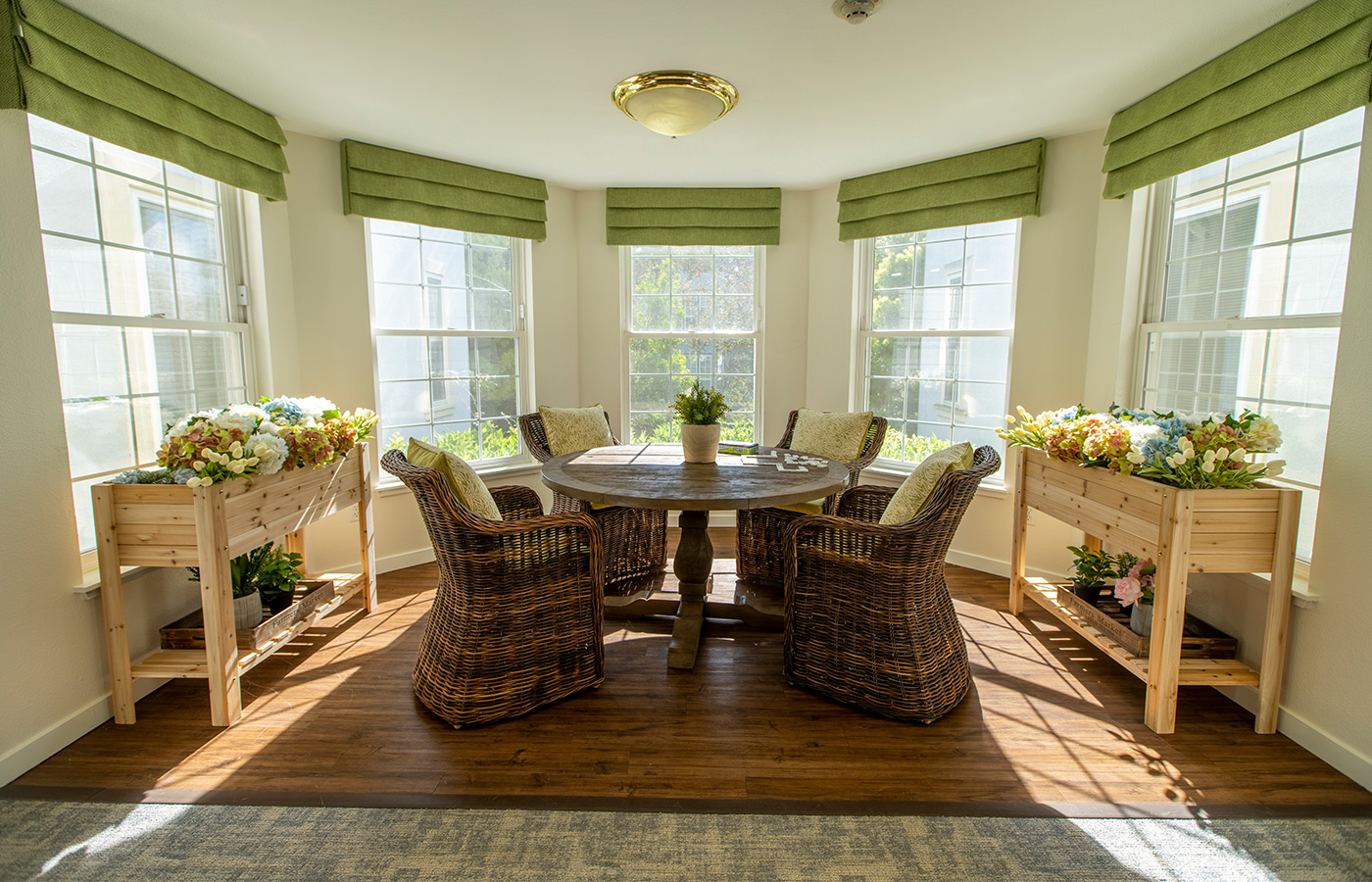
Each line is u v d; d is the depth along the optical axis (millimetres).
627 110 2525
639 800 1633
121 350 2215
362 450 2785
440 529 1883
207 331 2600
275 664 2375
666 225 3920
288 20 1965
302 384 3041
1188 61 2236
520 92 2527
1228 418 1974
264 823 1546
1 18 1700
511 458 3949
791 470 2557
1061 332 3061
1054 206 3041
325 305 3088
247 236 2793
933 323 3590
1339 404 1768
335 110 2707
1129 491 2066
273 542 2445
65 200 2002
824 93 2527
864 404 3928
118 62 2018
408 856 1446
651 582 3277
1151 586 2182
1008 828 1538
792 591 2189
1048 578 3189
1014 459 3260
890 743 1890
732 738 1913
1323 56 1834
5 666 1703
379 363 3346
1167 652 1910
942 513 1869
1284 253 2143
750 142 3113
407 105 2654
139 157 2291
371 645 2541
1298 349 2078
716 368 4172
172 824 1542
